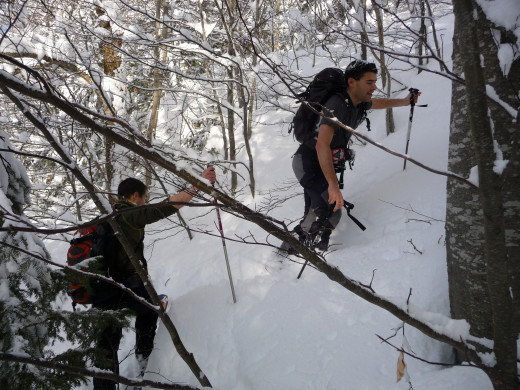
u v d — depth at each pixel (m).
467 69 0.95
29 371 1.60
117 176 4.64
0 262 1.68
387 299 1.32
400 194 3.15
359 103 2.72
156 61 3.95
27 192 1.98
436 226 2.64
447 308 2.13
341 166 2.79
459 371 1.75
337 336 2.25
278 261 3.15
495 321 1.17
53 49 4.14
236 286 3.05
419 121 4.04
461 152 1.69
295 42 7.80
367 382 1.93
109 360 1.82
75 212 4.95
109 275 2.22
